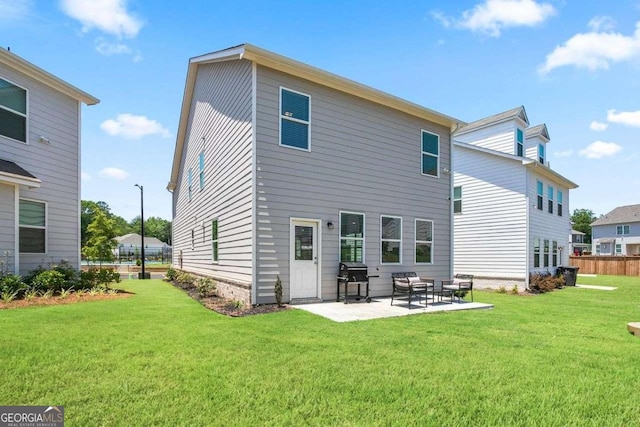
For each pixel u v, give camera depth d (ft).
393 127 33.94
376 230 32.17
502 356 14.84
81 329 17.37
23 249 29.78
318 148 29.04
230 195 30.58
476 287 52.01
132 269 94.43
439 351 15.29
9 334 15.93
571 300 36.70
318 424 8.94
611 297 40.09
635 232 128.57
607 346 16.87
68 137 33.94
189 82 45.98
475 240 52.80
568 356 15.10
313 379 11.76
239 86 29.04
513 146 55.11
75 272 32.04
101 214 79.97
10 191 27.89
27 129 30.17
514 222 48.91
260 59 26.07
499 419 9.46
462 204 54.60
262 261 25.82
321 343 16.03
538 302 34.53
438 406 10.11
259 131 26.22
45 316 20.01
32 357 13.03
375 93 31.45
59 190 32.89
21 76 29.84
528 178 48.47
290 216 27.32
